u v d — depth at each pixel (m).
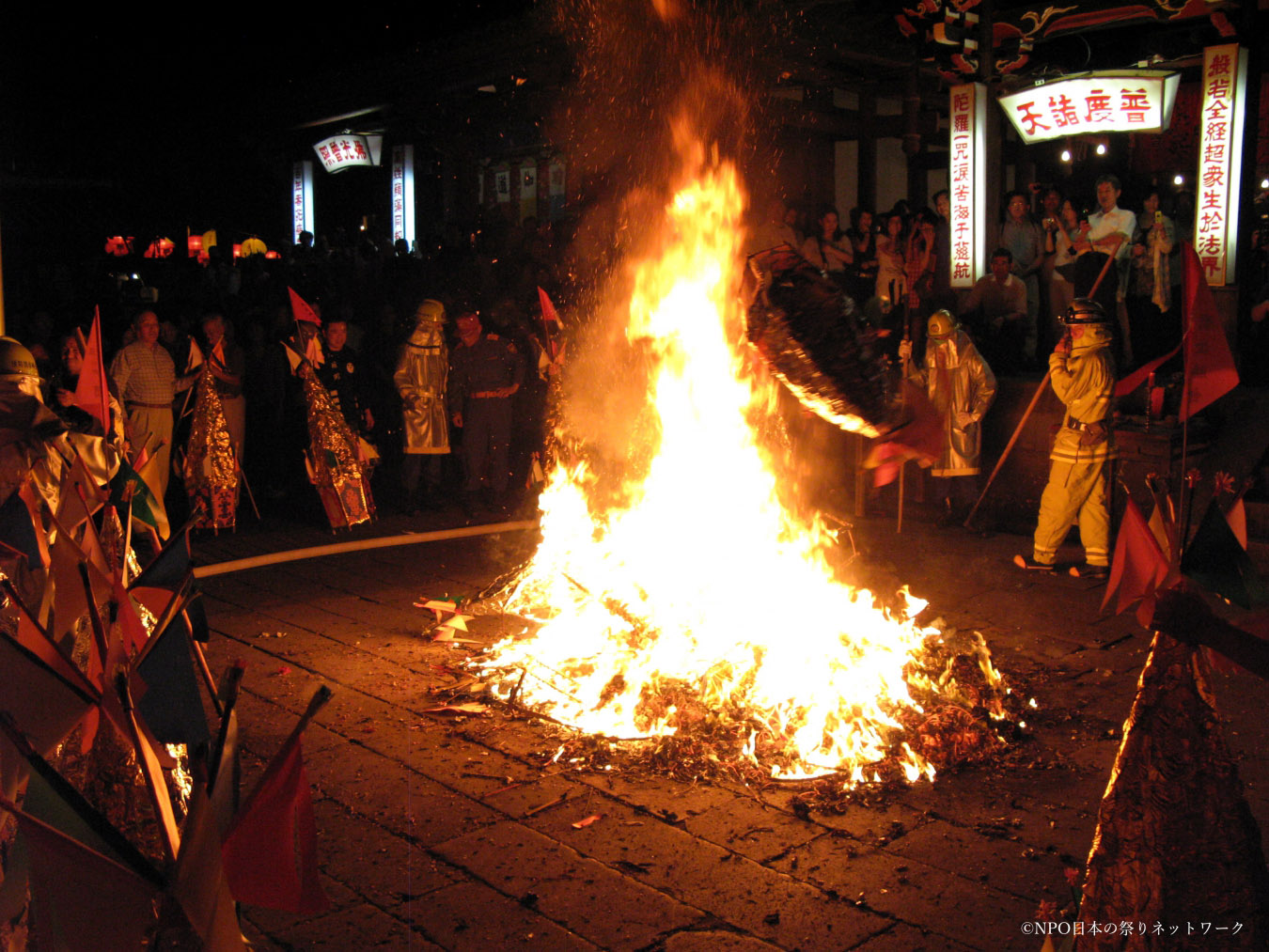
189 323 11.36
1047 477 8.69
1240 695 5.23
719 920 3.52
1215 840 2.55
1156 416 7.98
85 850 1.82
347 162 18.92
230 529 9.14
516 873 3.82
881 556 7.77
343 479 8.99
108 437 3.37
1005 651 6.03
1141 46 11.73
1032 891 3.67
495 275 13.71
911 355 8.79
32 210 21.73
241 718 5.17
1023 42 10.30
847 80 14.58
